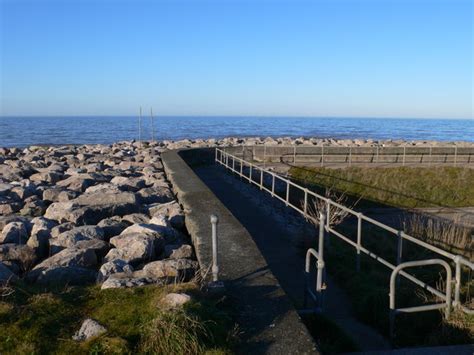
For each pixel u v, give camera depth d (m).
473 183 20.55
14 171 15.73
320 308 5.53
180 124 140.75
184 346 3.72
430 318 5.62
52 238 7.33
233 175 18.84
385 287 6.65
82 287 4.94
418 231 11.70
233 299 4.71
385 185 20.05
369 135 83.19
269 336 4.07
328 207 8.81
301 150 23.45
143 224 7.53
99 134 78.62
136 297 4.50
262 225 10.59
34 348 3.69
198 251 6.11
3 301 4.34
